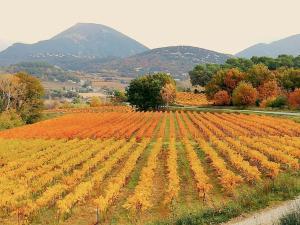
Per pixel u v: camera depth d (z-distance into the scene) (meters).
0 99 107.69
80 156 45.47
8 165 43.22
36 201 28.61
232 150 44.56
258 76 130.75
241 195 27.38
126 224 25.03
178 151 50.19
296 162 36.62
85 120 94.69
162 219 23.95
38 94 115.00
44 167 41.00
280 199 24.81
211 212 23.06
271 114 89.75
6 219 28.20
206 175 36.00
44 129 77.88
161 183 34.91
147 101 135.38
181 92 192.00
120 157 45.75
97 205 26.27
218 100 128.50
